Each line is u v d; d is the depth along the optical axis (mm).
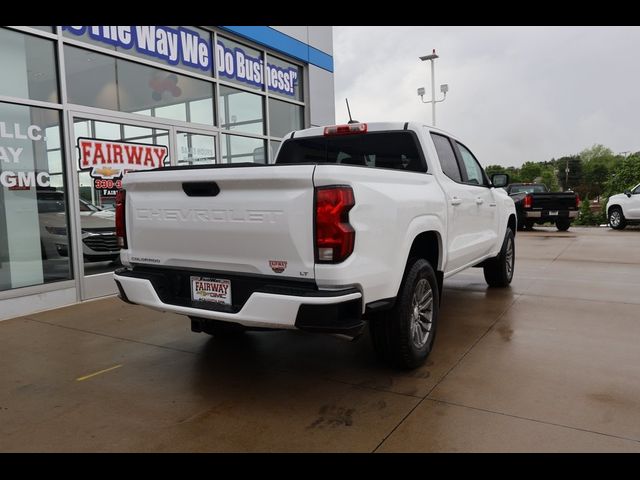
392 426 2988
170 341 4691
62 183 6129
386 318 3613
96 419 3154
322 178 2867
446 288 6930
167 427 3037
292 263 2992
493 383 3576
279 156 5242
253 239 3086
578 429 2904
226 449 2777
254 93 9344
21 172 5750
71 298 6145
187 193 3352
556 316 5352
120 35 6797
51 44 5988
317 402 3334
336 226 2871
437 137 4793
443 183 4418
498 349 4297
